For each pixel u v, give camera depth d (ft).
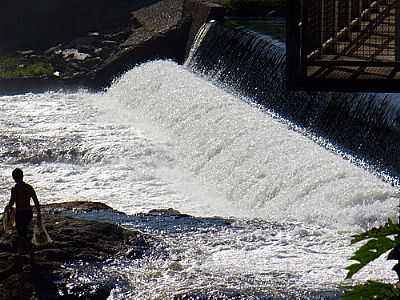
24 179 97.55
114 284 54.49
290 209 74.90
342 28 40.47
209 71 133.49
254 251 60.80
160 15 176.55
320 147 84.64
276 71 108.17
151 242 61.57
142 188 93.15
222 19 143.84
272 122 95.96
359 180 71.51
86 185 94.94
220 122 101.04
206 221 67.97
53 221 63.62
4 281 54.90
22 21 210.38
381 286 14.93
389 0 48.62
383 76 37.19
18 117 127.34
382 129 79.20
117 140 111.55
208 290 52.70
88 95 145.89
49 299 53.21
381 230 15.17
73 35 206.90
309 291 52.08
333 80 36.06
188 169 99.35
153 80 131.13
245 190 84.94
